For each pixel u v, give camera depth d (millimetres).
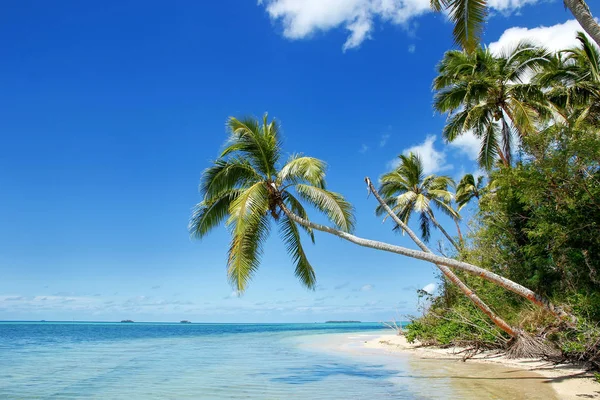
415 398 10141
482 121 22422
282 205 16188
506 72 21406
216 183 16062
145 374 15914
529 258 16938
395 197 31891
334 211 15023
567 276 14781
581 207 12531
